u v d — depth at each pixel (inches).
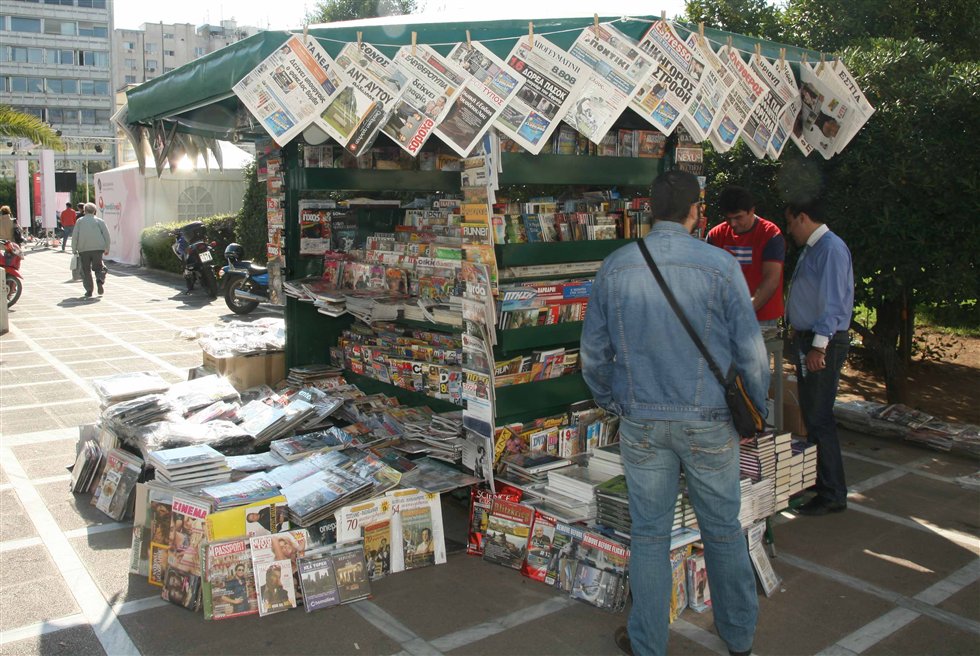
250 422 175.9
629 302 106.7
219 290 535.5
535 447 152.1
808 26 266.8
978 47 257.1
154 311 452.8
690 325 104.2
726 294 104.3
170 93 172.6
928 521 166.1
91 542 148.7
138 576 135.8
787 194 229.8
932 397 270.4
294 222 210.1
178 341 354.6
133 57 3752.5
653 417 106.1
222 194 714.2
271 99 134.2
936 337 350.3
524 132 127.5
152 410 170.6
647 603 107.3
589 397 163.8
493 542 142.9
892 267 218.5
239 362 210.5
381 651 113.7
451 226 184.1
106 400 183.3
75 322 408.2
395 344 191.2
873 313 319.6
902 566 144.7
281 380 216.7
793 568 143.3
